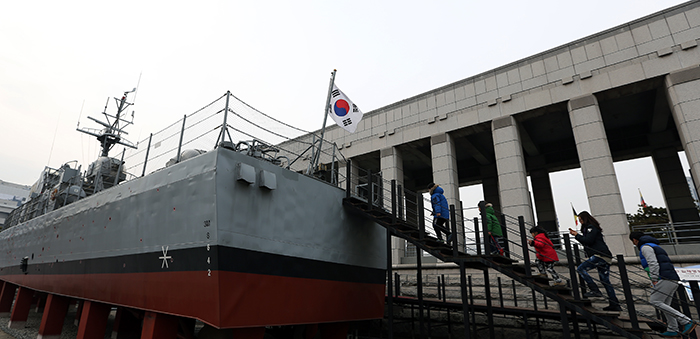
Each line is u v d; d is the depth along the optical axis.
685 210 18.30
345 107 11.20
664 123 18.78
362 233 9.05
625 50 14.91
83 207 9.88
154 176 7.43
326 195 8.20
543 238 7.40
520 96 16.97
